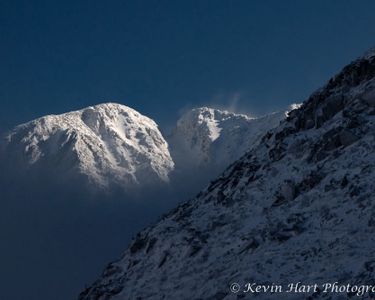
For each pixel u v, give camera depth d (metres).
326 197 83.56
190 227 99.00
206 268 85.12
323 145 94.38
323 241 75.44
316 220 80.62
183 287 84.00
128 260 106.44
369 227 73.44
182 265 89.94
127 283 96.50
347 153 89.31
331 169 88.25
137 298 89.12
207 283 80.75
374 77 104.00
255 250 81.88
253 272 75.38
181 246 94.69
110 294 95.69
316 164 92.94
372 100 97.50
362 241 71.62
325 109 103.75
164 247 98.38
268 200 93.62
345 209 79.00
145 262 99.50
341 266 68.75
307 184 88.62
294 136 104.62
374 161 84.38
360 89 102.75
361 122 93.56
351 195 80.38
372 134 89.81
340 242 73.31
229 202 99.94
